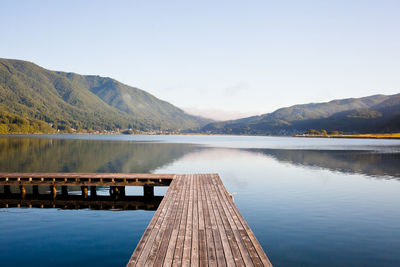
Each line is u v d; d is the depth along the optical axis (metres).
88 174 21.48
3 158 45.41
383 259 10.16
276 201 18.77
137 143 109.12
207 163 41.78
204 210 11.59
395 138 162.75
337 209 16.88
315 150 70.25
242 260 6.83
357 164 40.50
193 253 7.23
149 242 7.99
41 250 10.71
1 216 15.55
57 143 94.25
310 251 10.77
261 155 56.03
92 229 13.24
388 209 16.98
